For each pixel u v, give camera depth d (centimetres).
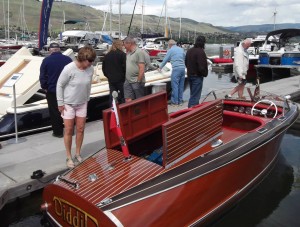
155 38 2706
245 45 805
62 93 469
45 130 696
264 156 510
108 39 2397
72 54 884
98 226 310
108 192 325
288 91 1040
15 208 454
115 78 703
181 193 350
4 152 554
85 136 636
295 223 441
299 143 706
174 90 884
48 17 1516
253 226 433
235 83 1623
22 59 830
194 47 772
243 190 478
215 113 440
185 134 382
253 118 548
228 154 414
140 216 314
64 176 362
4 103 683
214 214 415
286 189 525
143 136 447
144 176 346
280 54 1767
